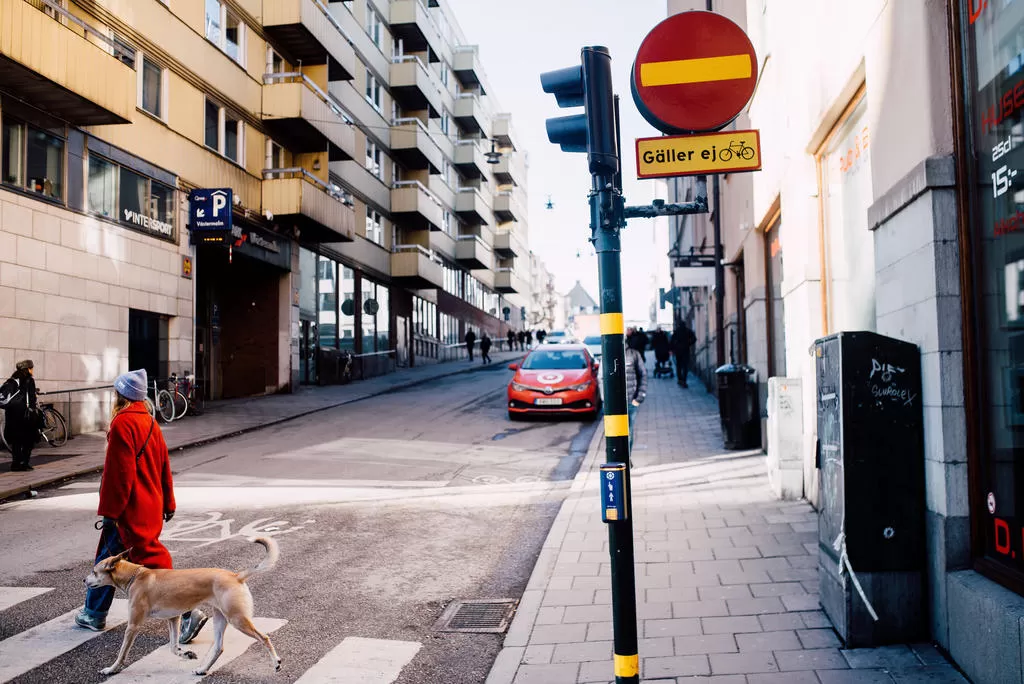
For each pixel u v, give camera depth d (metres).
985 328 4.48
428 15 40.62
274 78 24.95
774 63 10.71
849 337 4.91
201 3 20.70
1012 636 3.78
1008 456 4.23
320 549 7.64
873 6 5.89
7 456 12.76
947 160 4.71
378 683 4.71
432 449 13.98
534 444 14.52
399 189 36.47
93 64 14.66
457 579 6.77
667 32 4.01
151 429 5.48
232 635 5.48
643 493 9.65
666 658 4.80
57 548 7.50
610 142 3.69
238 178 22.53
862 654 4.68
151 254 18.25
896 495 4.85
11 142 14.14
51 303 15.01
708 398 21.16
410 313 39.47
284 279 25.52
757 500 8.90
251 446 14.36
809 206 8.95
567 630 5.43
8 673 4.75
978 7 4.50
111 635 5.39
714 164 3.95
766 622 5.29
